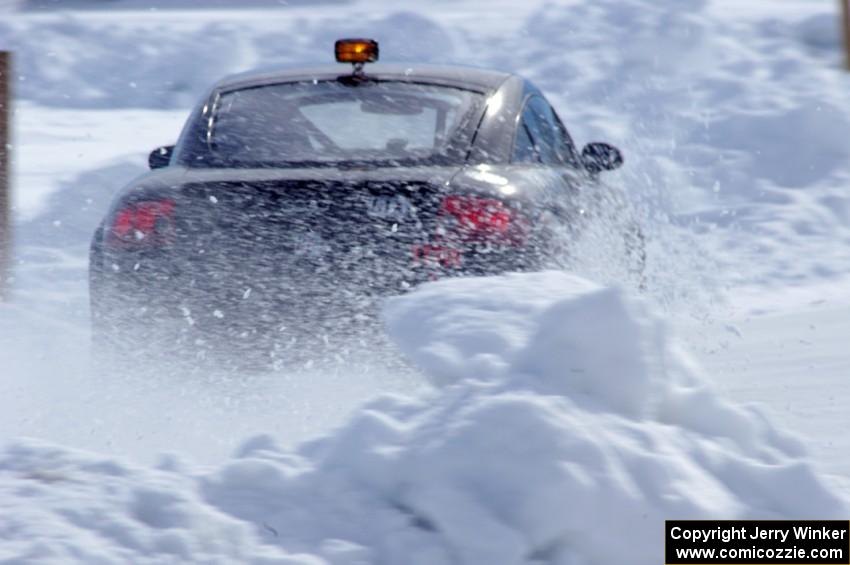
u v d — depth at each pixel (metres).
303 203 15.24
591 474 8.73
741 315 24.31
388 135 17.05
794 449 9.99
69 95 59.47
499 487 8.77
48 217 32.69
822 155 43.16
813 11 63.34
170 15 79.25
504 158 16.95
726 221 36.38
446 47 64.44
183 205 15.55
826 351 18.58
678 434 9.51
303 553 8.80
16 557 8.29
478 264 15.18
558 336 9.75
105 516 8.81
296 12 79.81
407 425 9.46
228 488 9.41
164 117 56.03
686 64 56.66
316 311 15.10
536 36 62.16
